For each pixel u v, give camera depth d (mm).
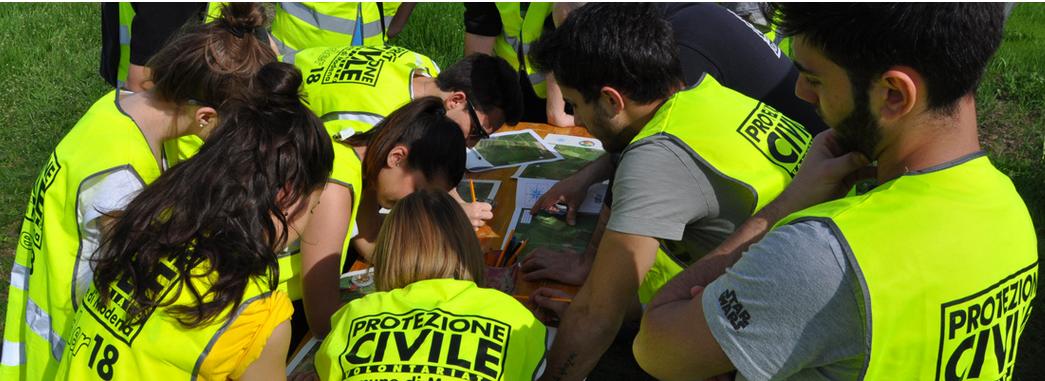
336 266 2152
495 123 2902
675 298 1412
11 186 4621
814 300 1118
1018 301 1229
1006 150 4992
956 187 1150
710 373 1327
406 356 1695
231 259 1515
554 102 3576
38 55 6344
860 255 1098
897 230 1114
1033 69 5812
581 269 2377
